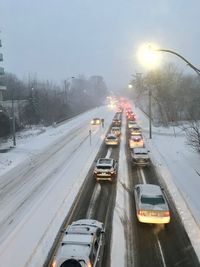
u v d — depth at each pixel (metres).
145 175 31.91
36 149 47.03
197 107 75.56
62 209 23.14
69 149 45.78
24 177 32.03
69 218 21.53
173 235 19.23
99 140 52.81
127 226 20.36
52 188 28.02
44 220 21.30
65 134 61.19
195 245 18.11
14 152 45.47
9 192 27.50
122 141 51.88
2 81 80.00
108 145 47.97
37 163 37.94
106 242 18.33
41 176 32.06
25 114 86.88
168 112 79.81
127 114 95.81
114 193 26.50
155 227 20.20
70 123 80.44
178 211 22.73
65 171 33.56
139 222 20.81
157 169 34.19
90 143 49.00
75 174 32.25
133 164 35.47
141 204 20.64
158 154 41.78
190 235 19.22
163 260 16.67
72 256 13.98
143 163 34.88
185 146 44.97
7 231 19.88
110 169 29.59
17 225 20.67
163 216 20.19
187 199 25.12
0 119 64.69
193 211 22.67
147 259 16.75
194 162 36.41
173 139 52.62
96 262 14.91
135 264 16.30
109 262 16.42
